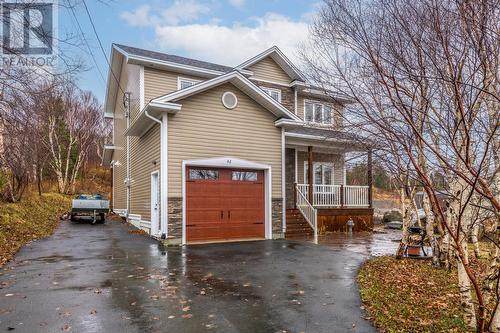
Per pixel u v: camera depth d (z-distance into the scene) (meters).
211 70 15.58
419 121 3.94
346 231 16.02
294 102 17.77
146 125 12.41
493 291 4.70
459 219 3.28
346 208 16.20
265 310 4.98
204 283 6.34
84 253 9.07
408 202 9.27
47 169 28.16
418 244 9.40
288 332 4.25
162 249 9.86
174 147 10.81
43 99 8.12
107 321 4.51
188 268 7.54
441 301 5.66
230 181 11.86
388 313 4.98
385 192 28.70
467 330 4.36
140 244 10.62
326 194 16.39
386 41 3.90
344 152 8.89
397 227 18.11
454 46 3.41
